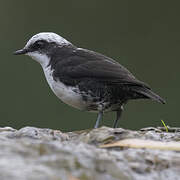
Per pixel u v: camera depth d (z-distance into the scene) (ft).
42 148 16.75
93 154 17.03
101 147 22.40
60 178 14.90
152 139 24.43
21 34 74.79
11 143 17.15
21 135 24.61
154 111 63.72
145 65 73.92
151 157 19.39
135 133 24.88
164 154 20.22
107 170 16.51
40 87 65.05
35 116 63.41
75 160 16.24
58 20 76.64
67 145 17.56
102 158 16.92
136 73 73.31
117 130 24.49
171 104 66.13
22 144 16.99
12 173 14.57
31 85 65.72
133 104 63.46
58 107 63.10
